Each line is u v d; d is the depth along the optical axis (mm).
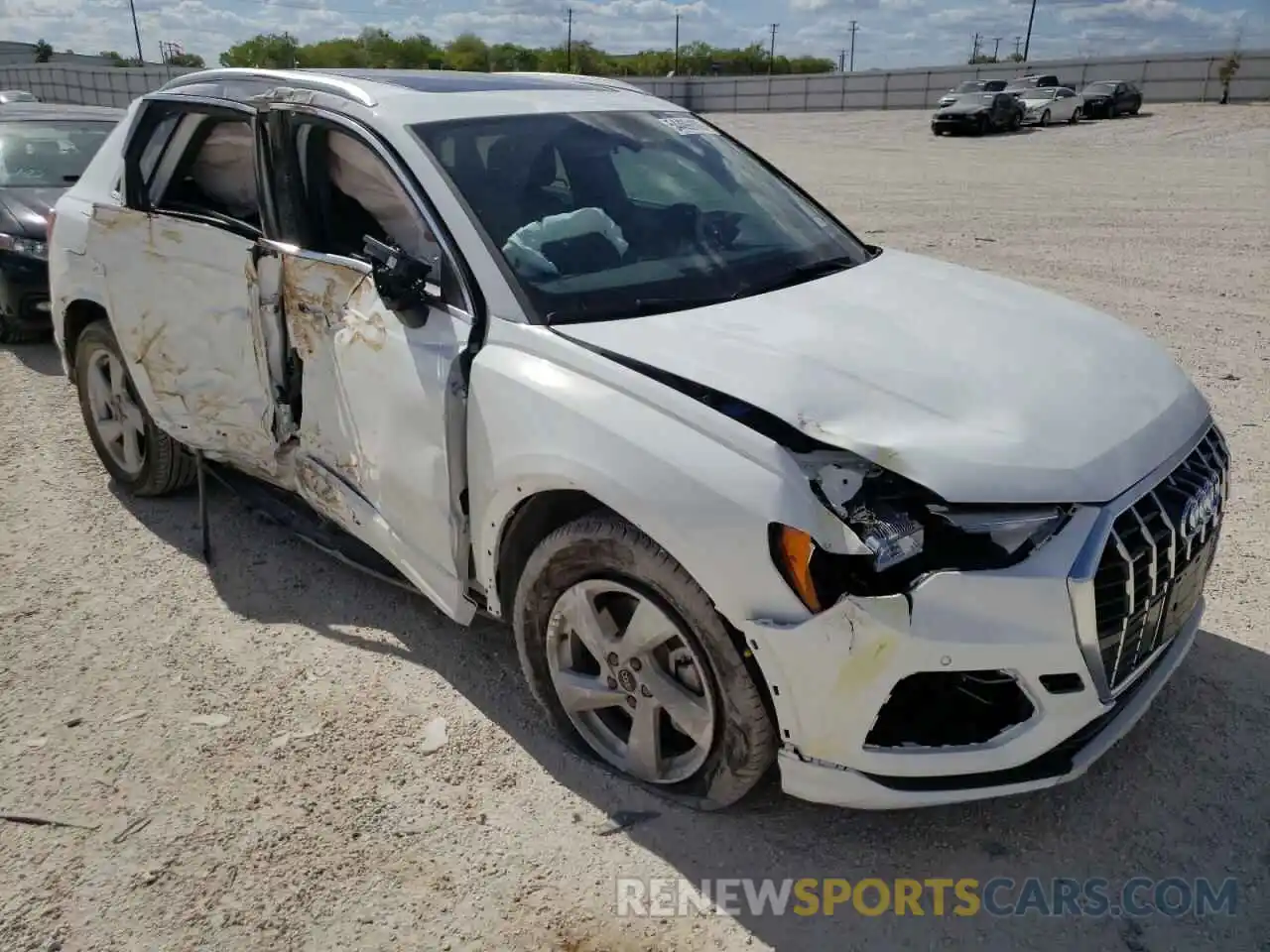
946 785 2377
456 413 2920
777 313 2963
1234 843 2645
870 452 2295
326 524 4031
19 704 3234
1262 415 5629
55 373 6785
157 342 4082
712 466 2373
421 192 3137
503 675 3369
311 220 3494
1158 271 9688
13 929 2406
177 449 4492
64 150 8242
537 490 2703
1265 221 12828
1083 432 2480
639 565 2541
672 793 2770
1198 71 45844
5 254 7070
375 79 3627
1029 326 3045
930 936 2391
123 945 2361
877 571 2252
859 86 53844
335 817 2744
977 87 40938
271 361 3588
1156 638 2592
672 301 3016
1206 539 2689
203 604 3828
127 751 3010
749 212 3678
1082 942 2375
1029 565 2260
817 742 2361
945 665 2244
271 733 3086
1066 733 2377
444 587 3123
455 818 2742
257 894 2496
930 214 14070
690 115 4152
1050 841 2668
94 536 4398
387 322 3137
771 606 2301
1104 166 21656
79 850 2641
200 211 3904
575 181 3365
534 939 2373
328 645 3549
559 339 2773
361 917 2430
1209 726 3070
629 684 2717
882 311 3039
